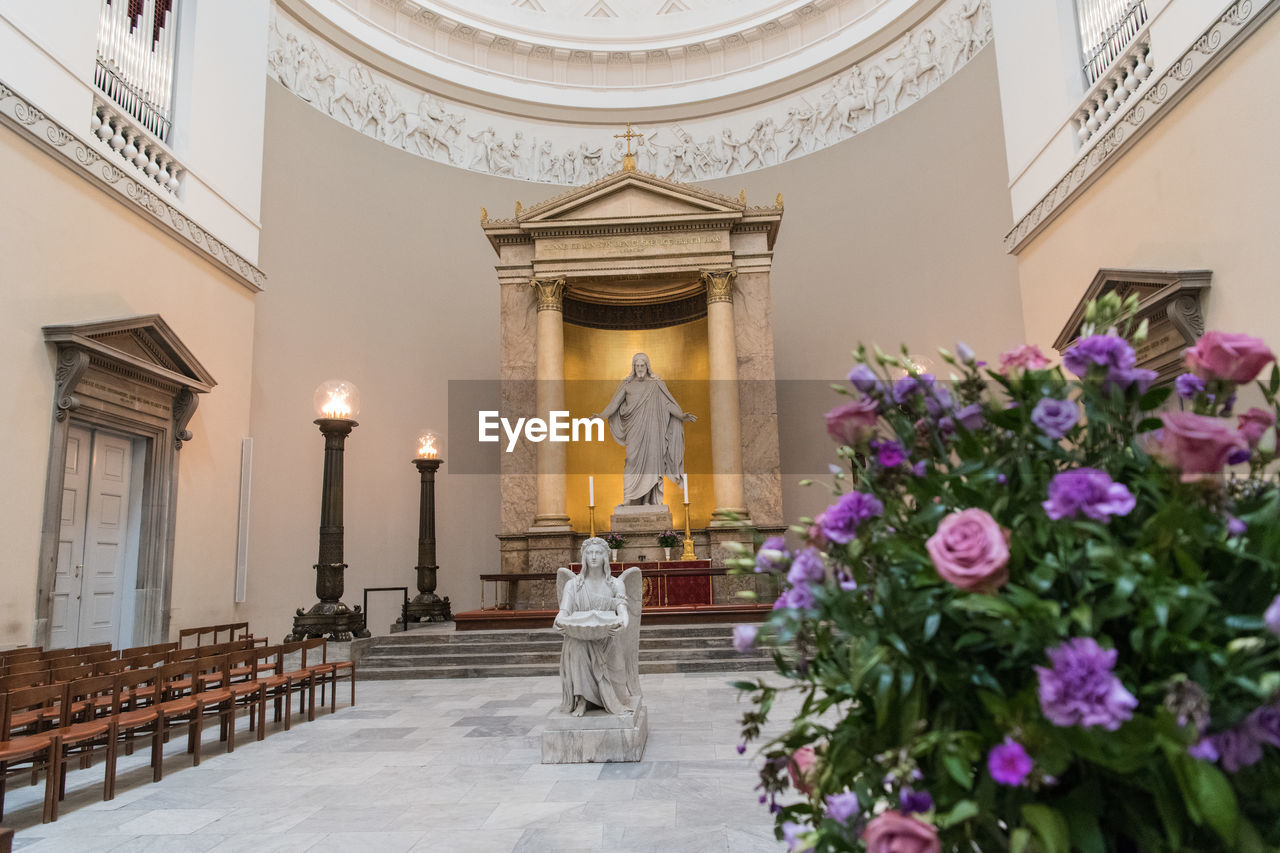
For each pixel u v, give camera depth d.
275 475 13.40
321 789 5.38
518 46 18.14
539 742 6.60
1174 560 1.40
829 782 1.59
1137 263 9.45
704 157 18.17
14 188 8.25
